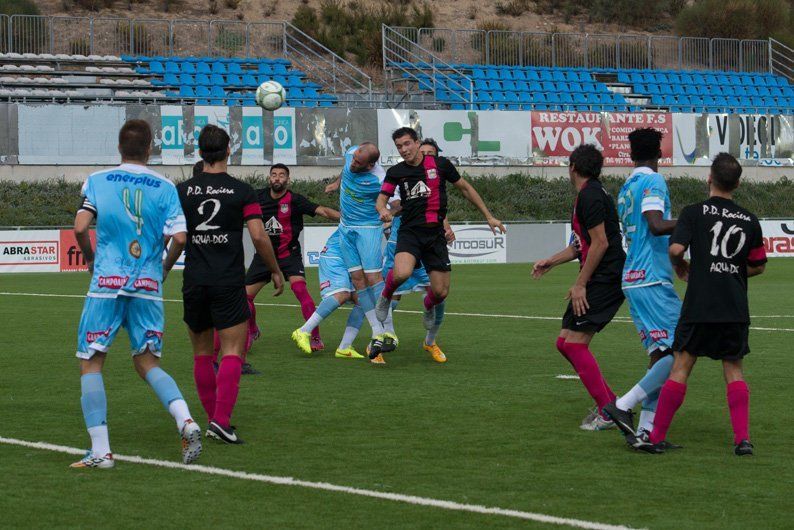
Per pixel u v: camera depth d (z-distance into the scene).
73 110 55.56
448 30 69.94
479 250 52.94
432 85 67.06
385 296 18.44
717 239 11.44
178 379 17.30
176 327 25.27
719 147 66.25
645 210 12.20
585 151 12.81
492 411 14.36
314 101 63.47
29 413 14.21
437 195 18.20
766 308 29.67
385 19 85.31
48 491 10.08
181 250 11.37
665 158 65.12
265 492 10.05
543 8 97.81
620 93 69.81
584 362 12.97
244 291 12.22
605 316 12.86
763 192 65.19
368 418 13.87
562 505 9.61
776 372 17.94
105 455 10.98
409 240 18.22
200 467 11.03
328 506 9.56
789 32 92.50
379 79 77.69
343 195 19.34
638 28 97.81
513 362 19.31
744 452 11.61
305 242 49.97
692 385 16.47
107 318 10.96
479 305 30.77
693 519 9.16
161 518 9.20
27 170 55.03
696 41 76.19
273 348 21.34
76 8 81.69
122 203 11.02
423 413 14.22
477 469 11.01
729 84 73.94
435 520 9.12
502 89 67.25
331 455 11.66
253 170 58.41
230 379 12.18
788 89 75.19
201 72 64.00
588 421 13.16
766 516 9.27
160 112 56.81
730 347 11.58
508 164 62.75
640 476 10.71
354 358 19.89
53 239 46.94
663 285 12.36
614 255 12.80
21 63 61.81
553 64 70.50
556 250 54.66
